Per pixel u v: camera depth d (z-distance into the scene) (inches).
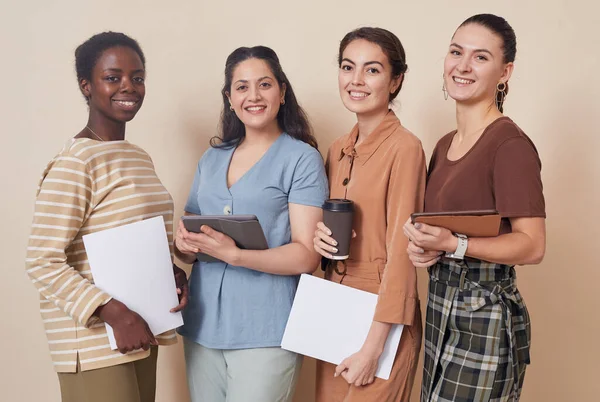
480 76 58.3
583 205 86.2
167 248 65.4
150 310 64.4
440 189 60.8
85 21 89.4
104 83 64.6
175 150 92.6
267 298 67.6
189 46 91.2
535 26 85.7
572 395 89.2
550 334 89.4
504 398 56.9
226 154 72.4
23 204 92.0
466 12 86.8
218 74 91.7
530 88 86.8
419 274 92.4
